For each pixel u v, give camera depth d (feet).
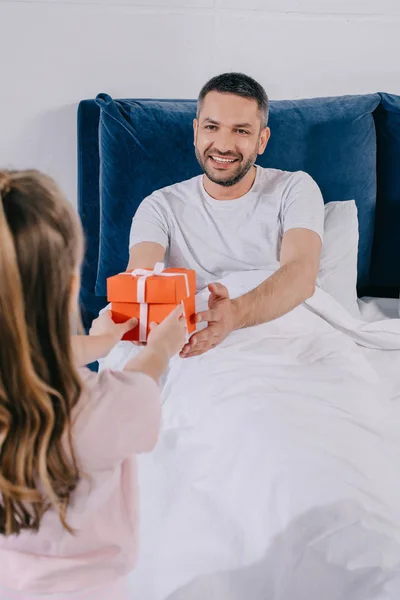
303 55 6.93
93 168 6.74
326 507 3.45
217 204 5.87
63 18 6.49
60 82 6.74
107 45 6.66
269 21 6.73
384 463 3.91
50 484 2.46
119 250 6.68
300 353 4.89
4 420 2.40
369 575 3.27
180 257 5.98
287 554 3.43
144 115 6.42
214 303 4.51
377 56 7.01
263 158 6.52
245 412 4.14
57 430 2.45
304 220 5.59
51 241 2.35
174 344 3.21
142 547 3.77
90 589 2.78
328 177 6.64
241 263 5.91
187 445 4.23
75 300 2.61
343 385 4.50
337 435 3.98
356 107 6.64
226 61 6.88
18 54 6.59
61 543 2.71
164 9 6.57
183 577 3.54
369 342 5.48
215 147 5.56
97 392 2.63
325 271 6.21
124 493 2.90
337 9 6.74
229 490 3.89
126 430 2.62
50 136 6.95
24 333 2.33
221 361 4.66
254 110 5.53
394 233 6.98
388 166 6.87
